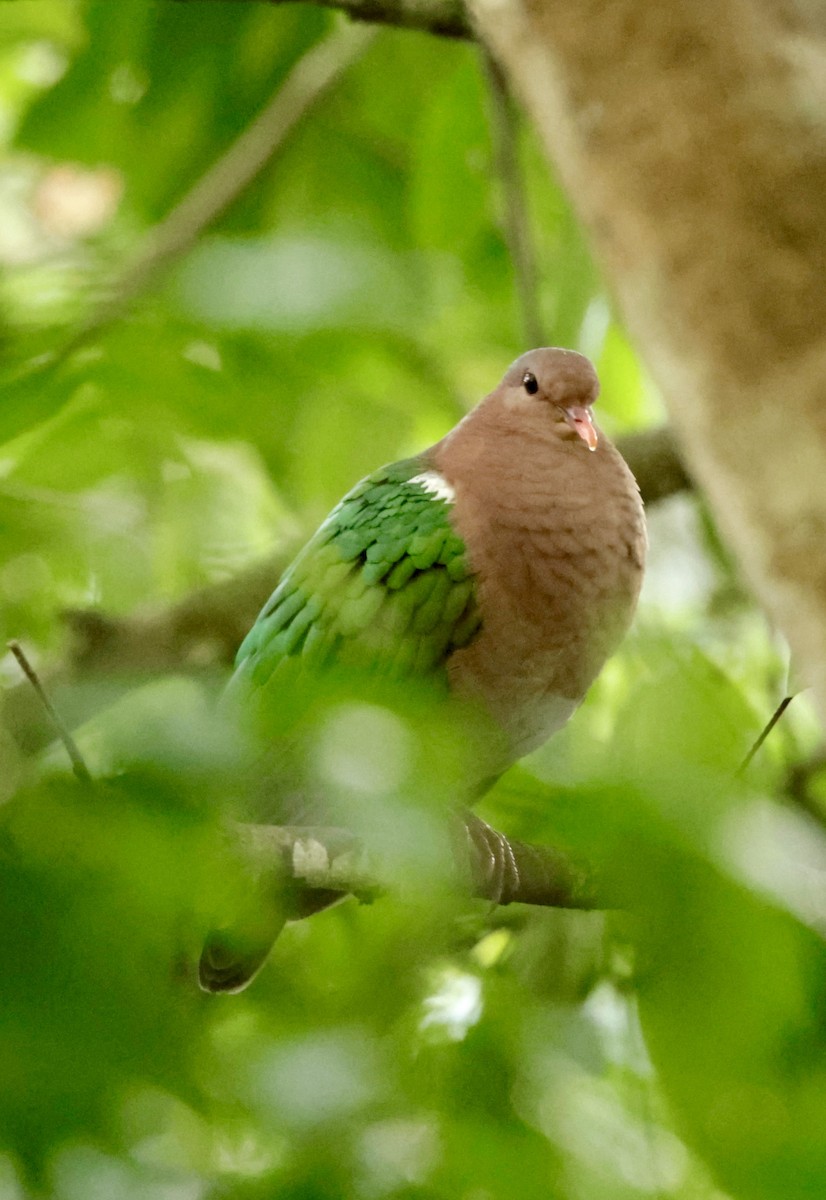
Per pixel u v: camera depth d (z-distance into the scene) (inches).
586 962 330.3
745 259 175.6
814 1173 201.6
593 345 477.7
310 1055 250.8
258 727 203.8
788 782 362.9
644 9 183.5
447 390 515.2
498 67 438.6
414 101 544.1
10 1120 161.5
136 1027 153.3
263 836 279.4
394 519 374.3
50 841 144.3
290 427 479.2
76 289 470.3
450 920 341.1
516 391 392.2
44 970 144.7
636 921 174.1
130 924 146.6
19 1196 199.6
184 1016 192.4
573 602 369.4
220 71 520.4
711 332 175.8
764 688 454.9
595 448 376.2
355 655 365.7
